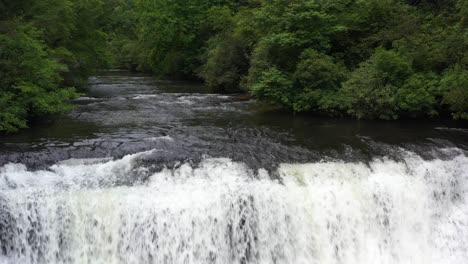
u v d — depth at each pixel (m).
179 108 21.03
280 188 11.80
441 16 22.22
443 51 18.88
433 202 13.21
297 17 19.88
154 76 43.41
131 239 10.73
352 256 12.11
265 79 19.59
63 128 15.84
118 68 58.22
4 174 11.09
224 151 13.34
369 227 12.38
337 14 21.45
